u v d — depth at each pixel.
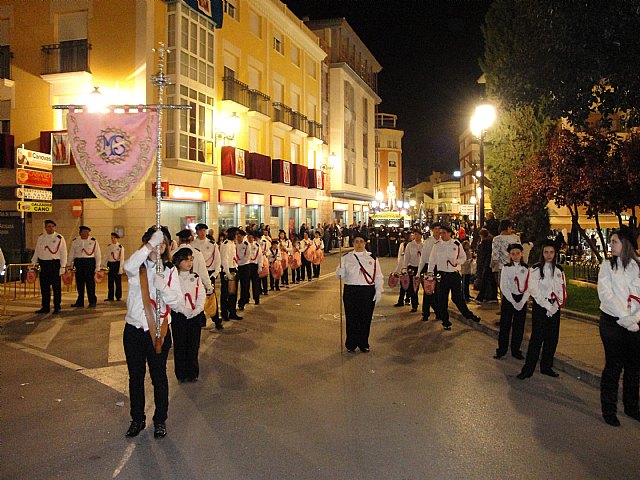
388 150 83.06
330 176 44.56
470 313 11.12
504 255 11.20
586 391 6.86
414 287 12.96
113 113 6.12
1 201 22.03
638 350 5.65
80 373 7.67
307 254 20.19
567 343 8.85
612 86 7.73
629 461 4.79
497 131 15.96
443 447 5.05
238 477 4.44
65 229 21.44
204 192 25.02
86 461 4.77
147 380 7.39
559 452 4.97
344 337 10.13
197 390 6.82
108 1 21.56
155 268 5.41
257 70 31.12
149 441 5.21
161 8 21.95
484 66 15.10
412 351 9.02
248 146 29.39
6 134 21.92
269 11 32.03
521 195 14.77
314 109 40.94
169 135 22.17
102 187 6.09
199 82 23.77
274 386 6.98
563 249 22.86
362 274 8.78
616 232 5.79
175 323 7.09
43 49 21.95
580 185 13.89
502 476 4.48
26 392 6.80
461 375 7.54
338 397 6.52
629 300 5.61
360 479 4.41
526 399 6.51
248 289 13.45
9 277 14.70
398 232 35.53
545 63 7.96
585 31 7.25
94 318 11.96
